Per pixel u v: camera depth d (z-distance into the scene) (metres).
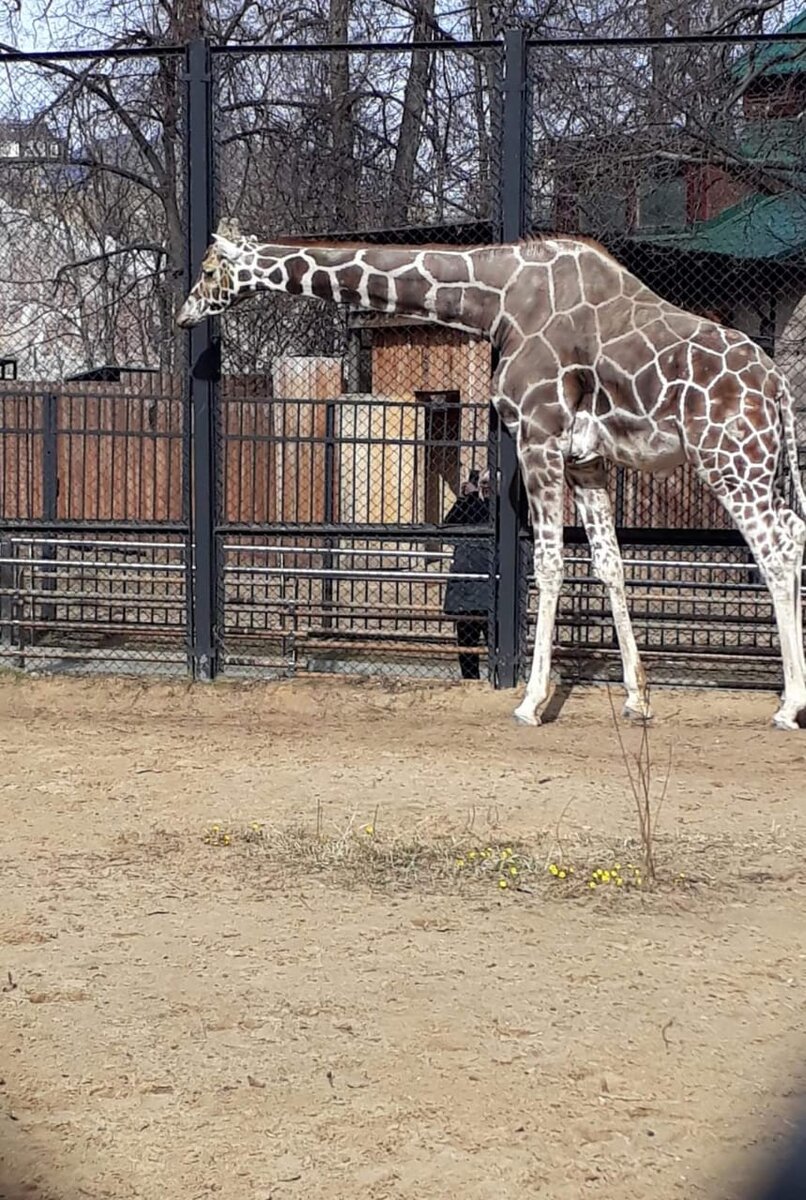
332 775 7.47
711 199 15.89
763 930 5.17
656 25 15.81
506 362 8.73
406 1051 4.16
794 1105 3.88
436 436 12.27
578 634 10.53
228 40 19.39
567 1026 4.34
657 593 10.64
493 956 4.90
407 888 5.63
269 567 10.66
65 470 12.83
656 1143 3.68
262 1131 3.71
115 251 16.97
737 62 13.96
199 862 5.96
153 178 18.03
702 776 7.53
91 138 16.11
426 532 9.47
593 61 13.20
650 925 5.21
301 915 5.30
